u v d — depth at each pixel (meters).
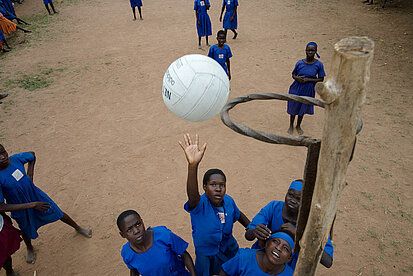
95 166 5.67
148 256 2.67
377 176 5.18
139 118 7.09
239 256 2.43
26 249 4.28
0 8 12.16
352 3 14.66
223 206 2.95
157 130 6.66
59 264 4.02
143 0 17.20
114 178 5.39
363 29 11.51
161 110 7.37
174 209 4.75
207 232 2.82
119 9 15.70
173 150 6.04
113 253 4.15
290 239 2.25
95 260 4.06
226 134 6.47
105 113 7.30
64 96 8.05
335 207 1.33
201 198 2.90
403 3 13.77
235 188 5.08
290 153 5.89
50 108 7.52
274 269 2.33
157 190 5.11
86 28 13.10
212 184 2.78
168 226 4.46
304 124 6.70
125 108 7.49
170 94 1.70
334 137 1.15
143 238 2.63
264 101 7.57
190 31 12.45
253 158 5.77
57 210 3.95
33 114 7.28
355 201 4.73
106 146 6.19
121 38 11.94
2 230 3.44
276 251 2.21
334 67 1.05
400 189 4.91
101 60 10.10
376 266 3.82
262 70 9.04
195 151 2.43
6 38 12.07
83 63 9.91
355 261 3.88
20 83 8.69
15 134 6.57
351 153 1.22
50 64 9.88
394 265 3.82
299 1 15.48
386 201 4.70
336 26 12.04
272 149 6.00
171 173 5.46
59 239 4.36
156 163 5.71
